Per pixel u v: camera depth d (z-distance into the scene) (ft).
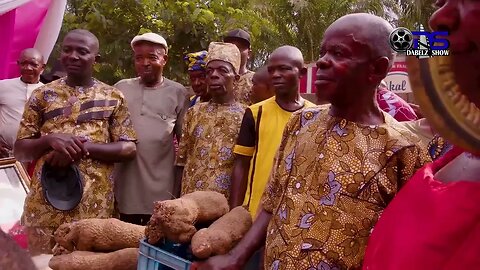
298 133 6.40
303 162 6.16
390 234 4.29
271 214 6.91
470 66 3.23
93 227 8.44
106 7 25.93
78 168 11.31
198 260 7.26
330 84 5.83
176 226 7.48
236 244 7.56
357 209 5.80
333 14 45.42
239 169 11.09
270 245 6.28
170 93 13.74
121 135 12.04
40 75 19.12
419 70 3.34
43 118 11.69
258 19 30.27
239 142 11.09
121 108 12.12
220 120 11.94
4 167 12.87
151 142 13.17
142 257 7.78
